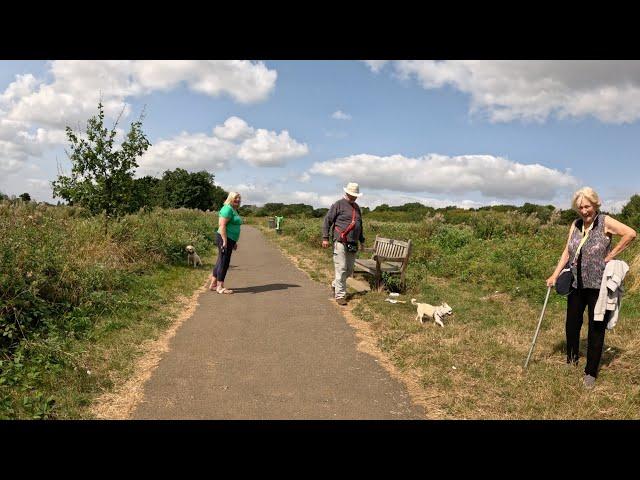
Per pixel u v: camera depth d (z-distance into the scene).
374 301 8.08
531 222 17.95
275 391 4.53
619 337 5.91
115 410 4.06
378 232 20.89
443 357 5.27
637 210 15.90
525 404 4.19
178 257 12.22
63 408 4.00
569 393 4.40
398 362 5.30
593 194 4.66
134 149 12.31
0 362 4.48
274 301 8.30
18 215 8.47
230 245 9.06
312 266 13.20
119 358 5.13
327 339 6.16
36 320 5.74
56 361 4.83
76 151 12.07
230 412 4.08
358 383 4.76
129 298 7.42
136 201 12.82
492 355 5.36
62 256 7.32
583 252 4.73
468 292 9.10
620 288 4.51
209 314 7.34
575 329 5.01
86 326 5.98
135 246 10.68
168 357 5.36
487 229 17.67
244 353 5.57
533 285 8.73
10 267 5.86
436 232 17.89
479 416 4.05
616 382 4.63
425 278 10.34
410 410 4.18
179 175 69.81
